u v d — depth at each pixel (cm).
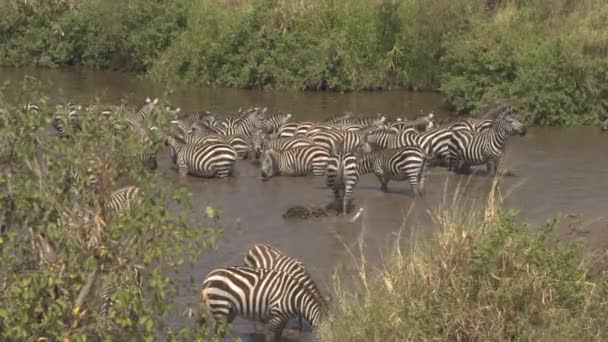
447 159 2158
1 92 946
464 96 2811
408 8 3219
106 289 921
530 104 2698
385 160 1877
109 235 841
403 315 998
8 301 813
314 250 1505
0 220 844
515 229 1101
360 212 1709
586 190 1908
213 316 1155
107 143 869
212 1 3459
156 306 853
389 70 3234
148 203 855
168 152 2328
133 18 3494
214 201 1820
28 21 3678
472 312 991
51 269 823
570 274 1041
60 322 816
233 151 2042
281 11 3291
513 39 2891
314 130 2259
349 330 1020
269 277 1151
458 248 1051
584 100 2712
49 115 884
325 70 3206
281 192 1906
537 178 2025
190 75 3328
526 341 968
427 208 1764
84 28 3625
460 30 3081
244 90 3253
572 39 2811
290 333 1204
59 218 853
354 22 3253
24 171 858
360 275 1142
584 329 990
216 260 1444
